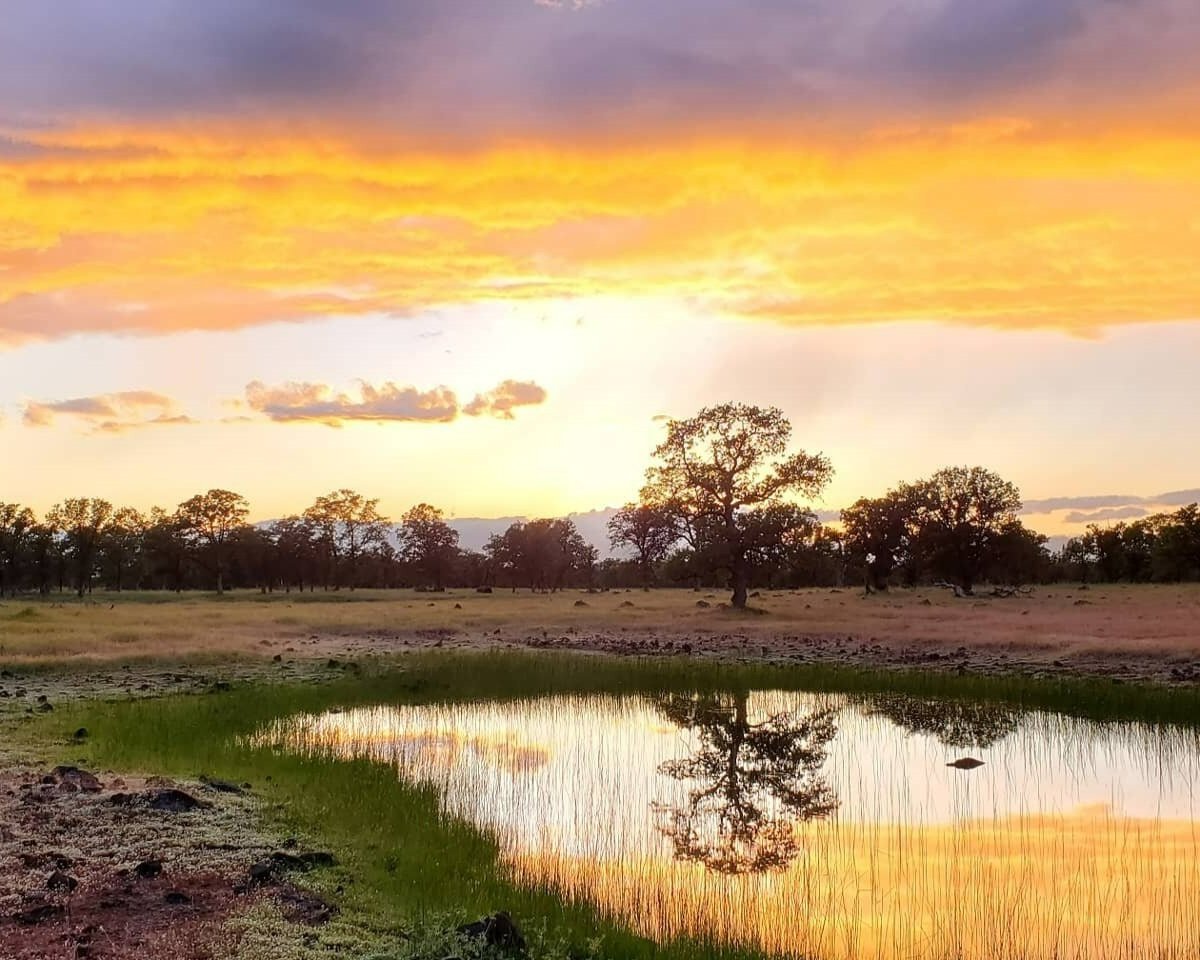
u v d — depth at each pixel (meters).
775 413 60.00
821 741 20.28
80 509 109.75
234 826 11.40
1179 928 9.67
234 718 19.86
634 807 14.46
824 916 9.98
